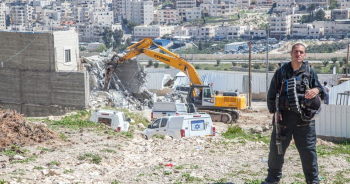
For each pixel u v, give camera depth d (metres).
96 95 85.81
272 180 14.93
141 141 28.53
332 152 25.75
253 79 113.56
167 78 136.25
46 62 79.94
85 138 28.06
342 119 41.53
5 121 26.33
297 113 13.98
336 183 18.38
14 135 25.66
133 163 22.67
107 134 30.17
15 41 81.50
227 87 118.38
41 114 80.94
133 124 53.34
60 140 26.98
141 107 88.94
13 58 82.19
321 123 42.47
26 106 82.12
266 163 21.38
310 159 14.33
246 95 111.12
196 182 17.92
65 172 19.94
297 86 13.92
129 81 92.69
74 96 78.56
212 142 29.11
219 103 71.56
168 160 22.58
